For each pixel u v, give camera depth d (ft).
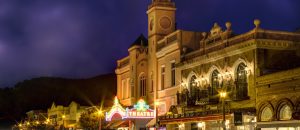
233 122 110.01
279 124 104.42
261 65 115.03
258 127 111.86
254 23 118.11
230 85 125.90
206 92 138.51
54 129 301.02
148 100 184.34
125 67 214.28
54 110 348.38
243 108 117.50
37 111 407.85
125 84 214.90
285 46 118.32
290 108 102.73
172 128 158.71
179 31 159.22
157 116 157.38
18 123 469.57
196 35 161.79
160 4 180.04
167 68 168.45
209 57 137.18
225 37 131.34
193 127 147.74
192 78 149.48
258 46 115.44
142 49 195.11
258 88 113.70
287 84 103.81
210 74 137.80
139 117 162.40
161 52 172.86
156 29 179.22
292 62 118.52
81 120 239.30
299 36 121.80
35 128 342.64
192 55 150.10
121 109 168.55
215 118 118.83
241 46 120.78
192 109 143.54
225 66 128.77
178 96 154.30
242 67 122.31
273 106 107.86
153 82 179.93
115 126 193.06
